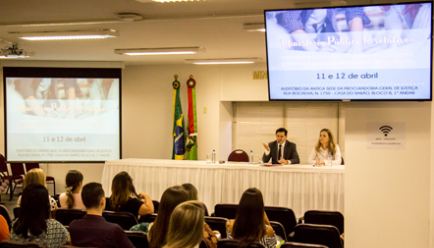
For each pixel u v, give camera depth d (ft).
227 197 20.85
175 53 24.56
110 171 22.88
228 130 32.94
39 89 29.91
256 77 30.17
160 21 17.48
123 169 22.67
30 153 30.12
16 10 16.11
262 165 20.66
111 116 30.27
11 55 22.34
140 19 17.06
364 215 11.83
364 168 11.82
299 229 10.94
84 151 30.32
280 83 11.85
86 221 9.50
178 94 30.96
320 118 31.86
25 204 9.22
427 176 11.45
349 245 11.96
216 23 17.83
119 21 17.51
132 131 32.71
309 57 11.57
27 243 7.91
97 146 30.37
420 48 10.77
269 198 20.11
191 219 7.46
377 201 11.75
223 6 15.49
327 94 11.55
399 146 11.59
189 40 21.63
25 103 29.89
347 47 11.25
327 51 11.41
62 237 9.67
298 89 11.75
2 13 16.55
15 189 31.32
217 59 28.50
